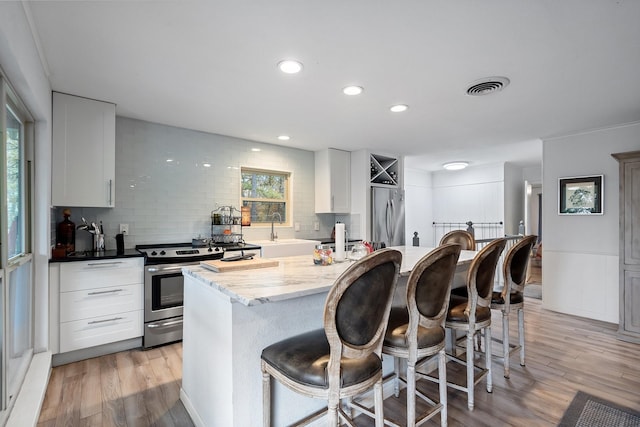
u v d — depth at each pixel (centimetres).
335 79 244
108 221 331
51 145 264
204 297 179
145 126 352
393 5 159
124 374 249
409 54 207
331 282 159
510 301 251
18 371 206
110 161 294
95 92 270
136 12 165
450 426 186
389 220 511
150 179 356
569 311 401
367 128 376
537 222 767
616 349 296
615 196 367
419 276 156
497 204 639
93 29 180
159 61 218
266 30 181
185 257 314
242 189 440
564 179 403
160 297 305
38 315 246
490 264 209
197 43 195
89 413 199
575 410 202
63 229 289
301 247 421
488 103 294
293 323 170
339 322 121
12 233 202
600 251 378
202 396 179
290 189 480
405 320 180
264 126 369
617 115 328
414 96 277
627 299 318
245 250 373
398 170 536
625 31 180
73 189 275
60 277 260
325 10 163
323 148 486
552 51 203
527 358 278
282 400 167
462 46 197
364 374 129
